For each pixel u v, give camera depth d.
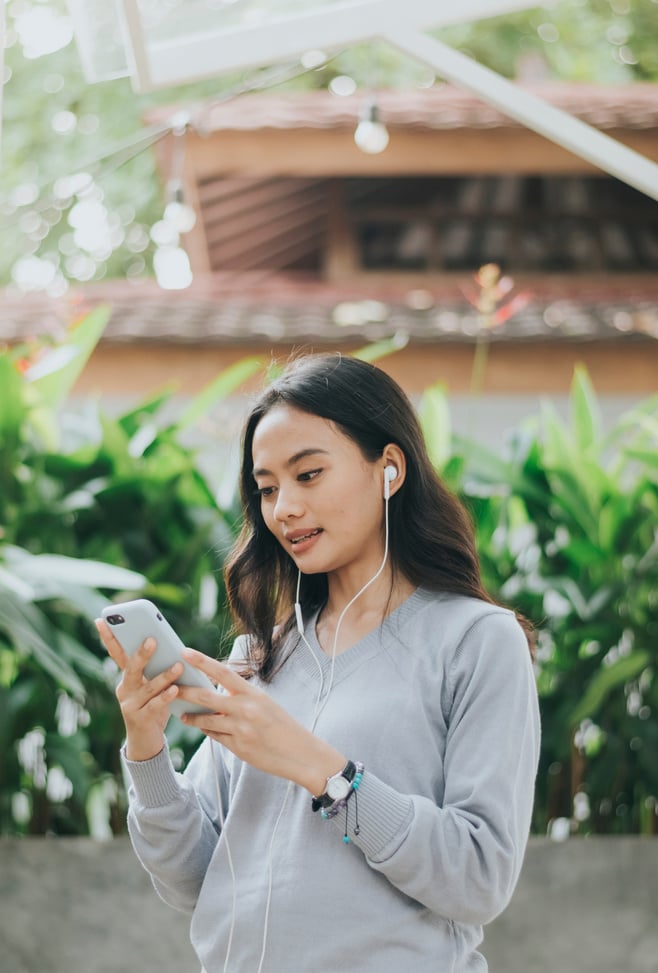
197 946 1.37
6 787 2.85
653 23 10.76
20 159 10.70
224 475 3.02
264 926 1.29
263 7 2.53
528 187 7.80
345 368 1.42
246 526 1.54
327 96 6.05
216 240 7.12
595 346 5.45
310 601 1.51
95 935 2.73
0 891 2.75
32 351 3.14
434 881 1.23
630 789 2.99
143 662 1.28
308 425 1.38
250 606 1.51
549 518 3.01
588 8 10.78
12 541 2.86
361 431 1.39
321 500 1.37
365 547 1.43
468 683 1.32
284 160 5.93
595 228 7.73
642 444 3.11
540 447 3.03
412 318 5.60
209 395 3.01
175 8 2.42
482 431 5.61
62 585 2.64
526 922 2.77
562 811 2.98
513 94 2.59
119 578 2.52
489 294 3.06
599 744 3.01
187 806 1.42
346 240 7.67
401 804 1.23
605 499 3.01
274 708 1.25
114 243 11.02
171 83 2.55
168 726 2.74
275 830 1.33
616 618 2.95
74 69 10.81
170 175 5.93
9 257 10.88
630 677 2.96
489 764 1.28
